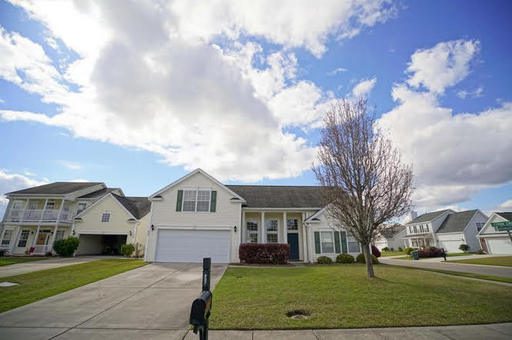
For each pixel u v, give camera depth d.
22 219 25.88
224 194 18.81
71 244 23.59
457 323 5.42
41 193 27.00
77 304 7.12
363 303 6.79
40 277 11.12
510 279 11.09
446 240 42.31
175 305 7.03
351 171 11.06
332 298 7.28
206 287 3.58
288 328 5.18
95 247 27.33
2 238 25.75
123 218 25.80
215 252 17.61
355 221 11.01
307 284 9.30
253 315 5.88
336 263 18.28
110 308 6.76
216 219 18.25
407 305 6.61
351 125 11.43
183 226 17.98
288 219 21.39
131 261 17.67
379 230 10.98
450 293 7.90
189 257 17.45
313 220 19.41
